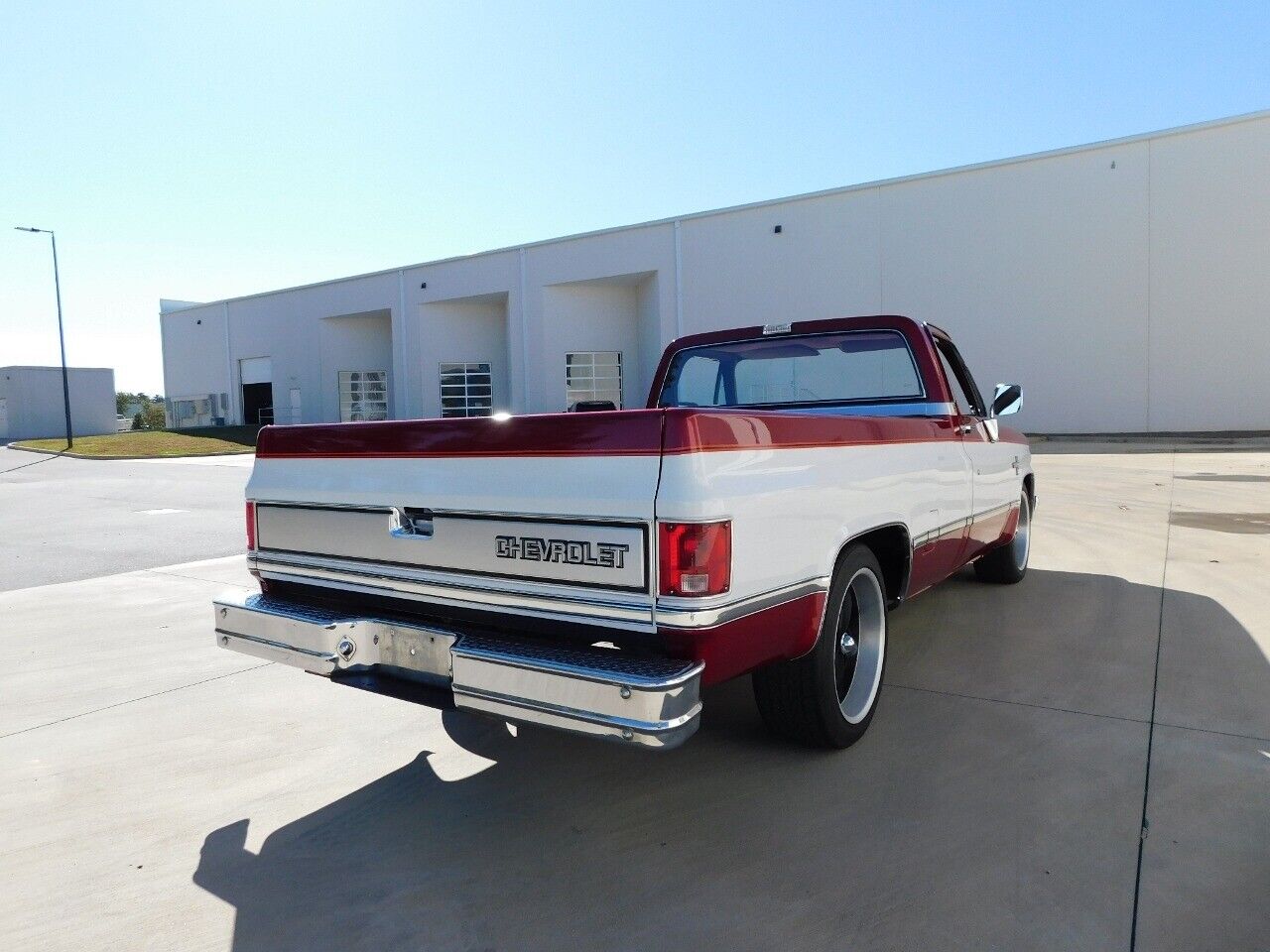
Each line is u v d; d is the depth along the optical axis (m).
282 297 38.75
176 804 3.07
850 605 3.39
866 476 3.22
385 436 2.94
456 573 2.75
